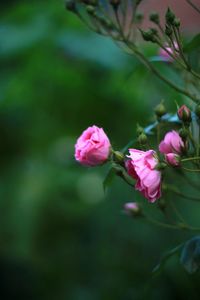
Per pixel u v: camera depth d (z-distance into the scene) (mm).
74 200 8297
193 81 3994
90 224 7988
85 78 6715
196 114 3432
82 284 7773
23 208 8219
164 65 4430
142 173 3287
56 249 8117
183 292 6625
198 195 6383
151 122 4109
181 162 3420
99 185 8594
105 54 6430
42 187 8281
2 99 6852
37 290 8094
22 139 8188
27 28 6473
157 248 7242
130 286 7371
